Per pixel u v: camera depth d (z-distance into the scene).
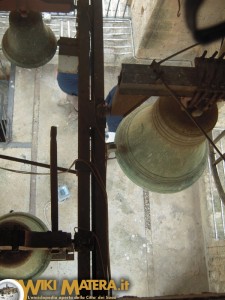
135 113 2.94
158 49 7.66
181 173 2.77
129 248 7.46
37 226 2.85
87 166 2.75
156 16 6.46
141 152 2.72
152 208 7.72
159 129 2.44
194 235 7.66
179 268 7.46
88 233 2.58
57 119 8.10
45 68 8.41
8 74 8.59
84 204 2.68
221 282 6.72
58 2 3.24
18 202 7.47
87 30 3.19
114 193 7.72
